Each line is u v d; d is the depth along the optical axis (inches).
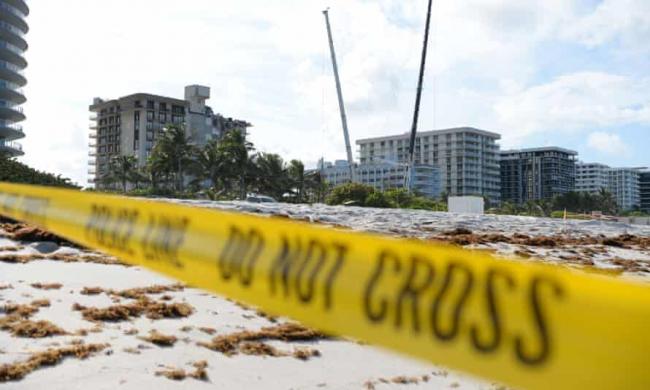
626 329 55.7
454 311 70.9
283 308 91.6
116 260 405.1
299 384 205.8
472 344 68.7
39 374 193.2
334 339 262.2
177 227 117.0
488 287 68.3
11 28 4498.0
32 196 187.8
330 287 85.0
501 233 842.2
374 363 234.5
